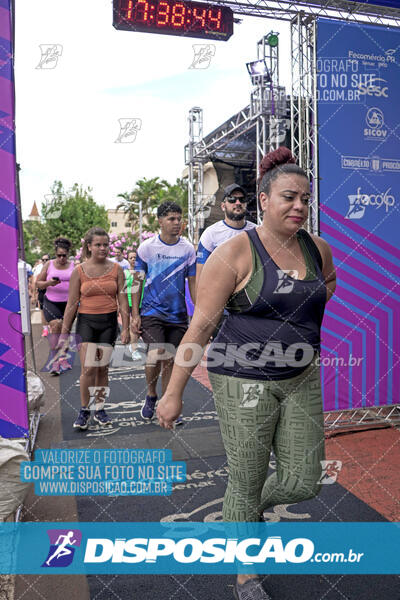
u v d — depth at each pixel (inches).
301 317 67.0
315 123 148.2
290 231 66.2
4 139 106.0
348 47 148.8
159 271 150.3
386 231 154.7
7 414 112.4
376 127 152.5
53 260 230.7
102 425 158.4
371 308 155.3
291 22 203.6
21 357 112.2
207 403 183.5
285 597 73.5
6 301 110.2
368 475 116.3
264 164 69.4
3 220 108.0
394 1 180.7
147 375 161.3
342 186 149.7
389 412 165.9
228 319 70.6
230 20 187.5
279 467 71.9
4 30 103.5
